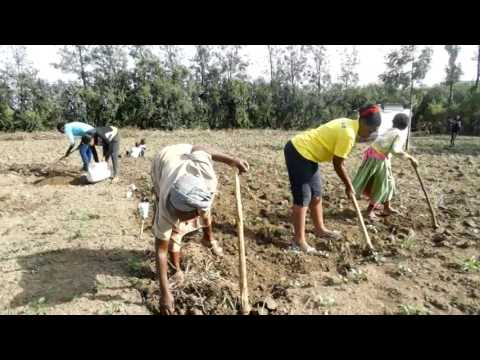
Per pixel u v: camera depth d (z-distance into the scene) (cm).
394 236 495
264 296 371
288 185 730
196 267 406
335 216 562
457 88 2659
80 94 2106
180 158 343
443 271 407
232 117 2377
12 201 655
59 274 405
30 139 1541
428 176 812
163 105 2206
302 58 2447
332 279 393
